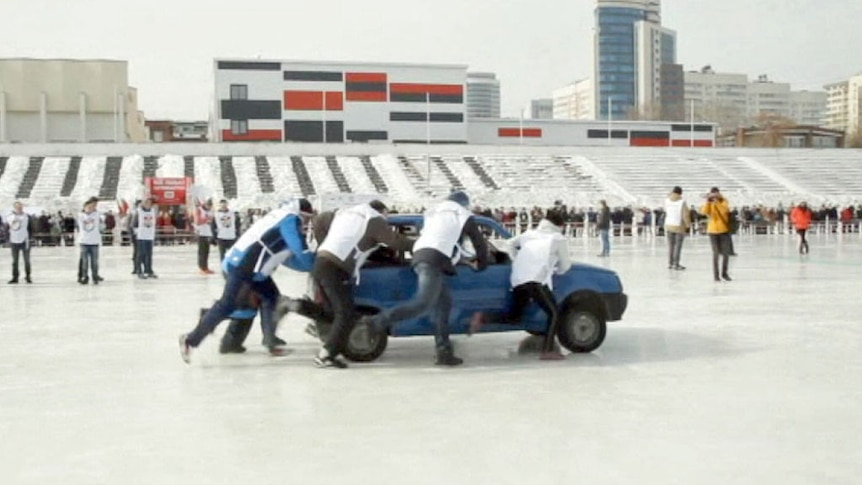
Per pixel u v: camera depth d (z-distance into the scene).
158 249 40.88
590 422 7.04
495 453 6.16
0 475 5.74
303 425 7.03
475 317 10.11
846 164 78.00
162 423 7.13
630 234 50.03
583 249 35.12
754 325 12.84
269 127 88.94
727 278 20.22
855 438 6.50
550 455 6.09
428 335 10.12
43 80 87.81
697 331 12.26
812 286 18.80
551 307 10.02
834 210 53.41
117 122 89.12
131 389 8.55
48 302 16.91
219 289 19.69
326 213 10.69
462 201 9.68
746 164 76.62
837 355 10.23
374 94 91.19
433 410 7.53
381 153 72.81
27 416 7.42
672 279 20.66
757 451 6.16
